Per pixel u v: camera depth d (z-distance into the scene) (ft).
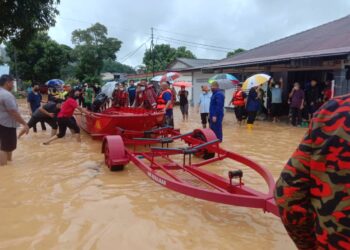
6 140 24.62
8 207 16.85
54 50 157.38
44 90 35.73
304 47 53.47
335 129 4.38
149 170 18.66
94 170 23.59
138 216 15.70
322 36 58.39
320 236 4.67
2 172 23.08
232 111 70.90
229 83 53.93
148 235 13.79
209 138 26.05
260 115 58.44
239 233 14.01
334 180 4.39
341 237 4.42
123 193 18.81
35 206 16.97
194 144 26.94
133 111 40.55
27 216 15.75
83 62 174.81
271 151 30.76
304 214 4.94
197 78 86.84
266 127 47.29
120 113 39.68
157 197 18.21
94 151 29.78
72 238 13.57
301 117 48.98
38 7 55.83
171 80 67.36
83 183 20.62
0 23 54.54
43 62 155.43
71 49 176.65
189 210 16.44
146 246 12.89
